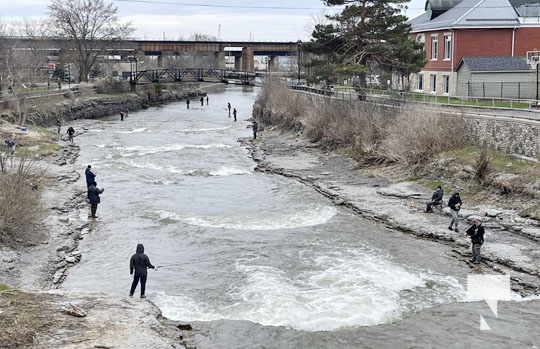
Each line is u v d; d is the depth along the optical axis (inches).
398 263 996.6
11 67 3011.8
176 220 1247.5
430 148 1560.0
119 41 4033.0
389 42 2048.5
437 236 1111.6
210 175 1729.8
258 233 1164.5
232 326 764.0
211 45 5236.2
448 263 995.3
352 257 1023.6
